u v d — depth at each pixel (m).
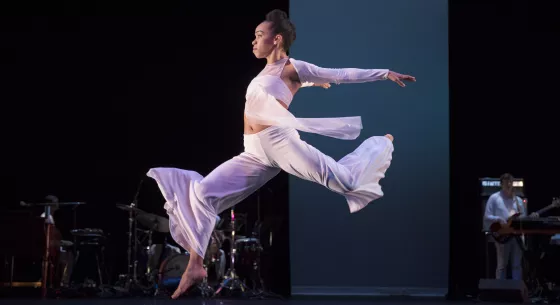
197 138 9.27
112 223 9.16
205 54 9.27
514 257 7.22
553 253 7.88
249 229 8.07
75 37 9.22
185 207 3.71
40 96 9.19
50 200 8.04
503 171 8.72
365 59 7.79
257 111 3.61
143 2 9.25
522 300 6.26
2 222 7.39
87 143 9.22
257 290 7.57
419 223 7.72
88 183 9.20
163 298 6.93
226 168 3.72
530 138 8.68
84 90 9.24
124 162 9.24
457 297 7.35
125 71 9.27
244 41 9.23
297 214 7.78
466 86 8.77
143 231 8.17
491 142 8.73
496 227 6.98
